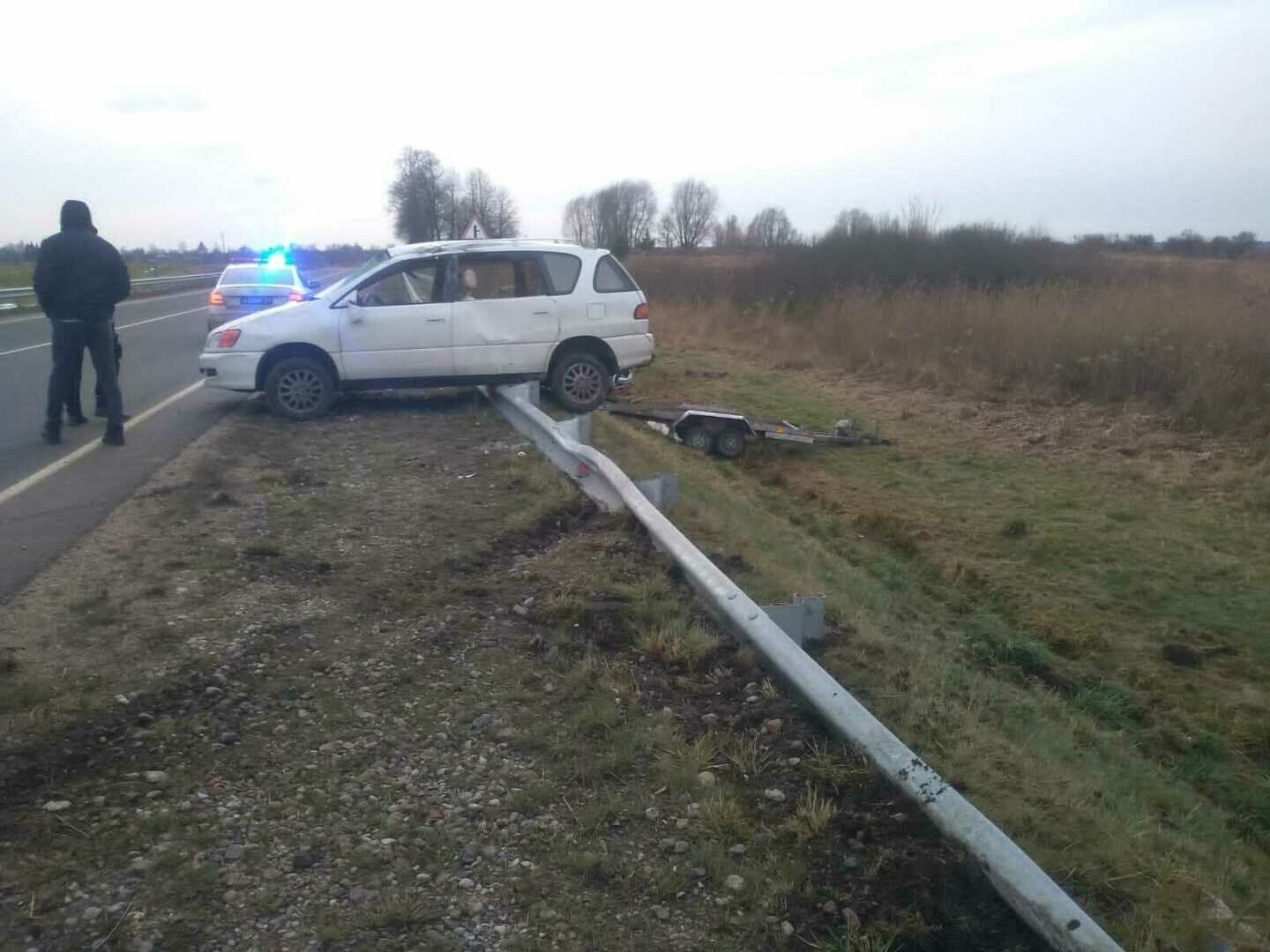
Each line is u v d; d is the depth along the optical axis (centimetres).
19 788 326
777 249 3044
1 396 1178
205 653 427
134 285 3506
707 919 284
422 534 606
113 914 274
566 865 304
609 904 289
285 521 627
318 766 352
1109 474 1131
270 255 2294
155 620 460
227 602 487
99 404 1000
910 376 1691
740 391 1634
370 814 326
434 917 281
